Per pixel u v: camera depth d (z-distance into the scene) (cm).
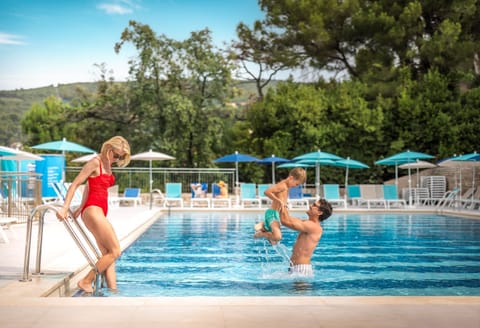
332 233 1223
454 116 2506
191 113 2775
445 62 2725
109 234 560
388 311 406
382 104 2553
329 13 3000
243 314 395
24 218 1233
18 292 475
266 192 696
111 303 427
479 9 2819
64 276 556
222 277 684
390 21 2802
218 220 1546
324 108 2547
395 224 1434
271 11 3244
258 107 2780
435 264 798
